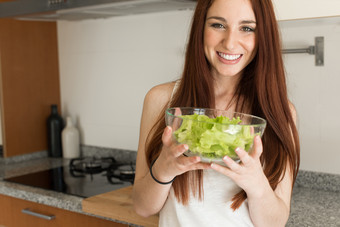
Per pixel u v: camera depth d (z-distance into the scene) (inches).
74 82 97.6
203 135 28.2
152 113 45.3
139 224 53.7
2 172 82.7
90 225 62.2
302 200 61.7
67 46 97.7
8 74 90.3
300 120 68.3
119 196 62.1
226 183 40.9
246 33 38.7
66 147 95.7
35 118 96.3
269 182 40.6
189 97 42.7
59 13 75.7
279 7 55.1
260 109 42.1
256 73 40.8
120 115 90.7
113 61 90.0
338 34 63.2
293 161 41.9
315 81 66.2
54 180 75.0
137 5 69.7
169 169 34.5
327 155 66.5
